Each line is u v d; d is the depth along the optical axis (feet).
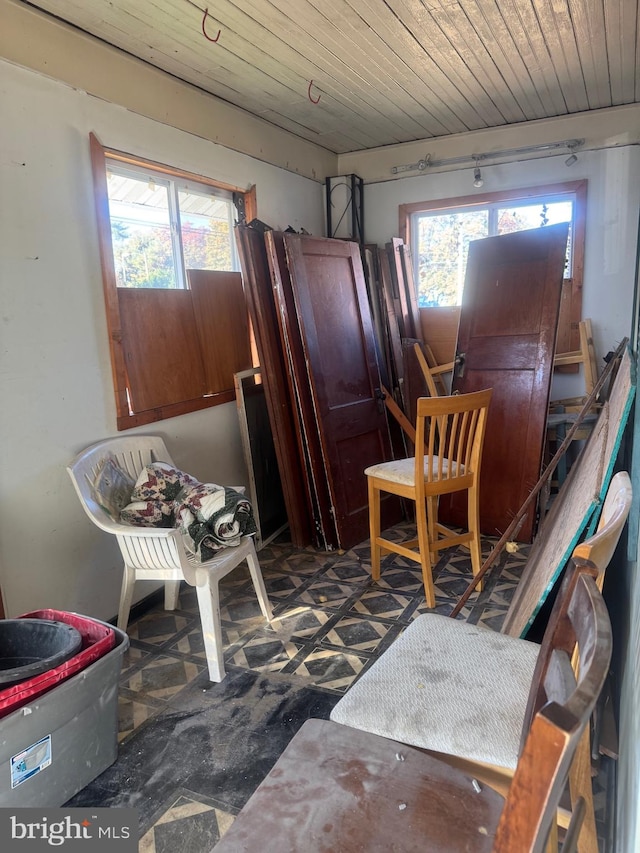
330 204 14.79
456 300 14.57
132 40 8.21
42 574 7.47
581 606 2.81
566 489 9.51
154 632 8.31
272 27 8.00
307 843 2.91
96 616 8.27
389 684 4.19
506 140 13.12
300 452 10.93
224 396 11.02
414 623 5.00
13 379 7.03
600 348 12.95
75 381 7.87
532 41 8.71
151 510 7.77
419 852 2.85
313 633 8.02
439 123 12.60
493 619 8.26
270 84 10.06
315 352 10.67
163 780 5.49
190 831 4.93
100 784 5.46
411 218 14.58
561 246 10.59
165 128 9.43
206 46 8.50
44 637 5.78
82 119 7.88
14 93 6.93
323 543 10.98
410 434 12.67
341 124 12.48
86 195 7.97
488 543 11.05
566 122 12.49
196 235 10.69
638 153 12.00
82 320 7.95
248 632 8.11
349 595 9.13
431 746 3.71
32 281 7.22
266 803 3.15
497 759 3.55
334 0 7.33
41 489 7.42
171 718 6.36
